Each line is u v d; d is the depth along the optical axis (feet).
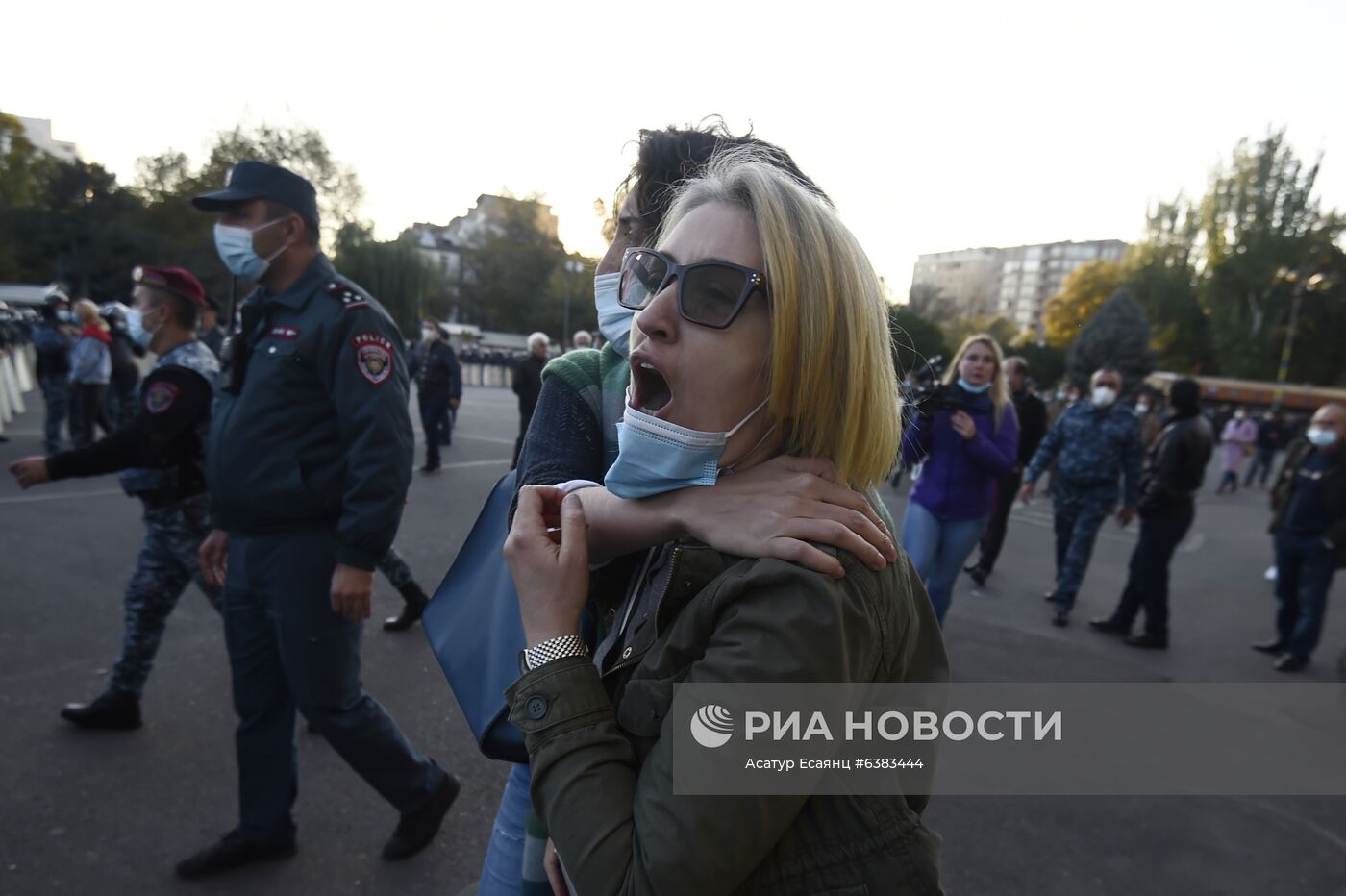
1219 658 15.76
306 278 7.14
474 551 3.94
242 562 7.17
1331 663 15.84
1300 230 167.73
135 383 25.57
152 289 9.32
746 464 2.90
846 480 2.78
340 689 7.25
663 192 4.26
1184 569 24.85
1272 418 60.44
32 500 21.13
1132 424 17.08
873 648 2.54
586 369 3.99
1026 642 15.74
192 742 9.70
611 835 2.43
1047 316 191.31
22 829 7.93
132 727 9.94
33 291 122.93
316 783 9.15
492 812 8.82
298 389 6.89
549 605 2.87
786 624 2.32
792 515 2.54
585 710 2.70
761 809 2.28
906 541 13.61
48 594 14.15
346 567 6.79
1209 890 8.09
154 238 144.77
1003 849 8.59
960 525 13.38
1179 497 15.61
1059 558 19.19
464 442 41.11
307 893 7.34
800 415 2.78
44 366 29.25
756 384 2.75
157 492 9.45
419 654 12.87
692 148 4.35
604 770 2.58
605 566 3.34
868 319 2.76
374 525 6.73
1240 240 171.32
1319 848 8.86
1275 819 9.39
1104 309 139.13
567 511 2.99
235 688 7.43
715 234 2.78
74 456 8.54
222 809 8.48
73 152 177.78
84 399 27.66
